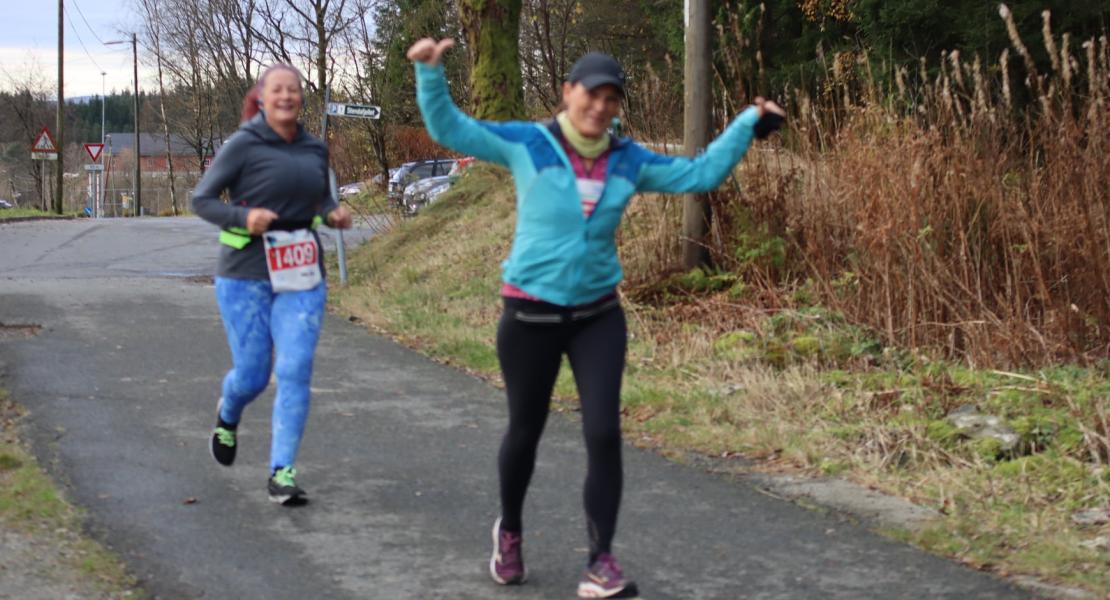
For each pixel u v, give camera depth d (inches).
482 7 673.0
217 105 2089.1
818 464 242.4
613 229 164.7
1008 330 305.0
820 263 372.2
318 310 213.6
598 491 163.9
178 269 582.9
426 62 156.9
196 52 1765.5
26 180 2869.1
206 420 271.9
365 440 261.0
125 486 219.1
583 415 163.5
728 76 430.6
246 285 210.8
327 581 177.2
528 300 162.6
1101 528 205.3
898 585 178.7
